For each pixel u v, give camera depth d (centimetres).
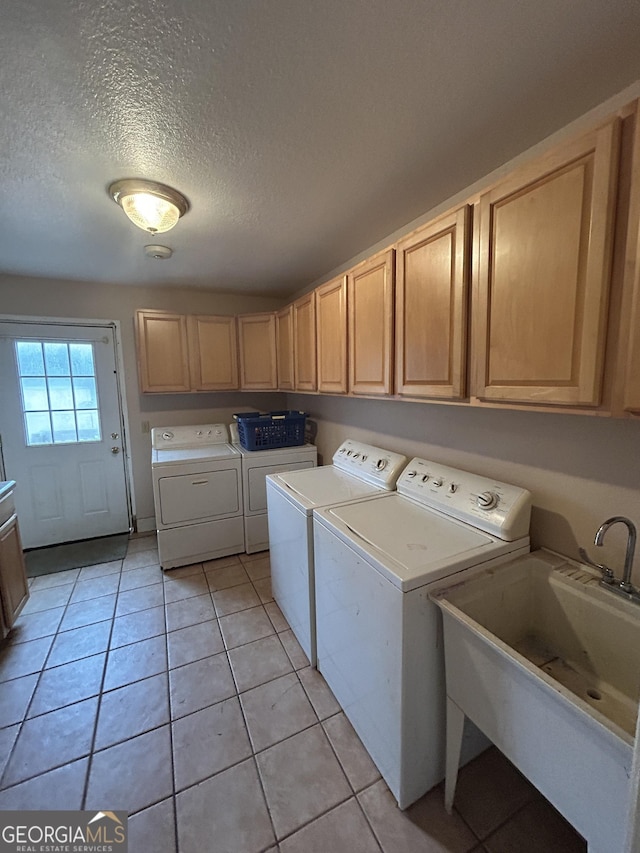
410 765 118
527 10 80
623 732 70
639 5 78
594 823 77
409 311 147
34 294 277
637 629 104
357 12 80
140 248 217
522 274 102
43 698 159
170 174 140
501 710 97
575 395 91
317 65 93
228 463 278
